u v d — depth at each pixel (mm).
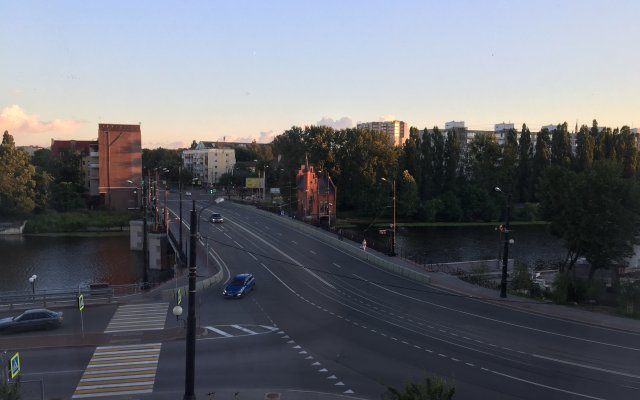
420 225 110250
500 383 21281
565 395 20000
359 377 22203
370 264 54688
